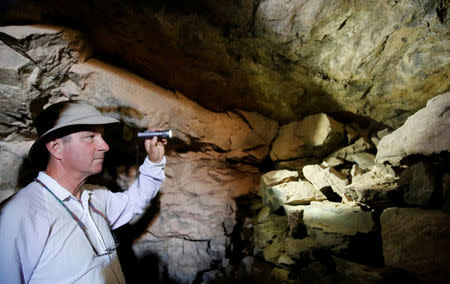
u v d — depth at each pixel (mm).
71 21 2102
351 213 1699
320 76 2254
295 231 1936
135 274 2408
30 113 1963
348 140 2328
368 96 2248
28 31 1820
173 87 2523
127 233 2410
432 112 1531
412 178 1555
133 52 2334
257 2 1879
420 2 1682
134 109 2205
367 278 1402
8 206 1057
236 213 2498
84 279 1113
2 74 1793
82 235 1166
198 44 2234
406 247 1396
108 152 2402
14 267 991
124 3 2057
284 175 2232
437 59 1829
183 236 2395
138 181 1645
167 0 2033
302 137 2432
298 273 1916
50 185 1176
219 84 2531
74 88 2076
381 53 1968
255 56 2268
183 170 2490
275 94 2535
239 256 2414
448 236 1265
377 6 1775
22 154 2066
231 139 2590
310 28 1927
